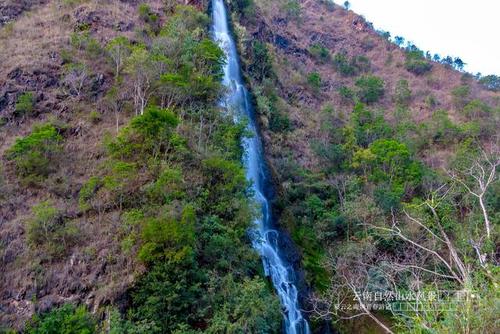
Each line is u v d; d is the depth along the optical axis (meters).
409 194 32.56
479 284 11.26
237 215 19.41
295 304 23.34
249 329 14.95
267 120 35.44
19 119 22.73
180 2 37.09
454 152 41.41
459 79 69.00
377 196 30.03
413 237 25.06
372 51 74.31
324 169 35.28
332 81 59.12
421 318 10.88
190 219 16.33
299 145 37.59
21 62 25.45
